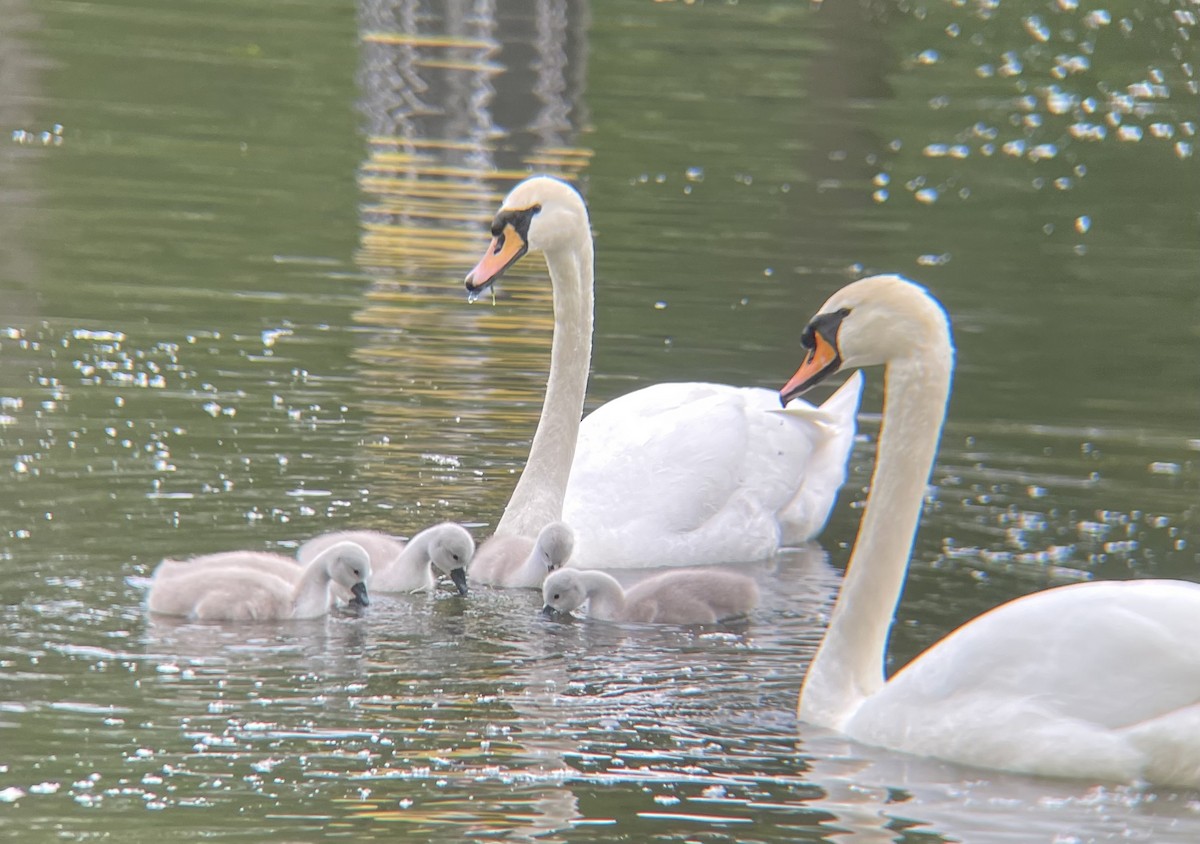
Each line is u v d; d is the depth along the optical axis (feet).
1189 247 86.79
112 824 28.81
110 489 46.68
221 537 43.91
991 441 55.88
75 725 32.89
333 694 35.24
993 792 30.94
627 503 47.52
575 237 47.29
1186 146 108.47
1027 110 116.47
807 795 30.76
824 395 61.72
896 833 29.19
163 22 127.85
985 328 70.95
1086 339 69.77
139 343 60.75
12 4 128.98
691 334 66.13
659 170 96.22
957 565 44.37
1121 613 32.07
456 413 55.21
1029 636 32.42
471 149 98.27
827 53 129.29
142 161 90.63
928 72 126.21
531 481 46.96
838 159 101.14
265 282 70.13
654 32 133.90
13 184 83.87
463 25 133.69
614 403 51.65
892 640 39.34
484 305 68.74
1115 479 52.11
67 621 38.29
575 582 41.47
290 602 40.09
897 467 34.65
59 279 68.64
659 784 31.12
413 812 29.58
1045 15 145.59
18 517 44.21
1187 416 59.47
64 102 102.47
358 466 50.14
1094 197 96.22
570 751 32.60
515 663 37.86
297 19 132.46
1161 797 30.91
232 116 102.53
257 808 29.60
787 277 75.72
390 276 72.18
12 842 28.02
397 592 43.19
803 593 44.62
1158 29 143.02
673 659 38.52
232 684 35.50
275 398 55.47
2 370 56.54
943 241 85.15
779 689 36.63
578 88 114.93
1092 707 31.68
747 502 48.19
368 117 104.78
